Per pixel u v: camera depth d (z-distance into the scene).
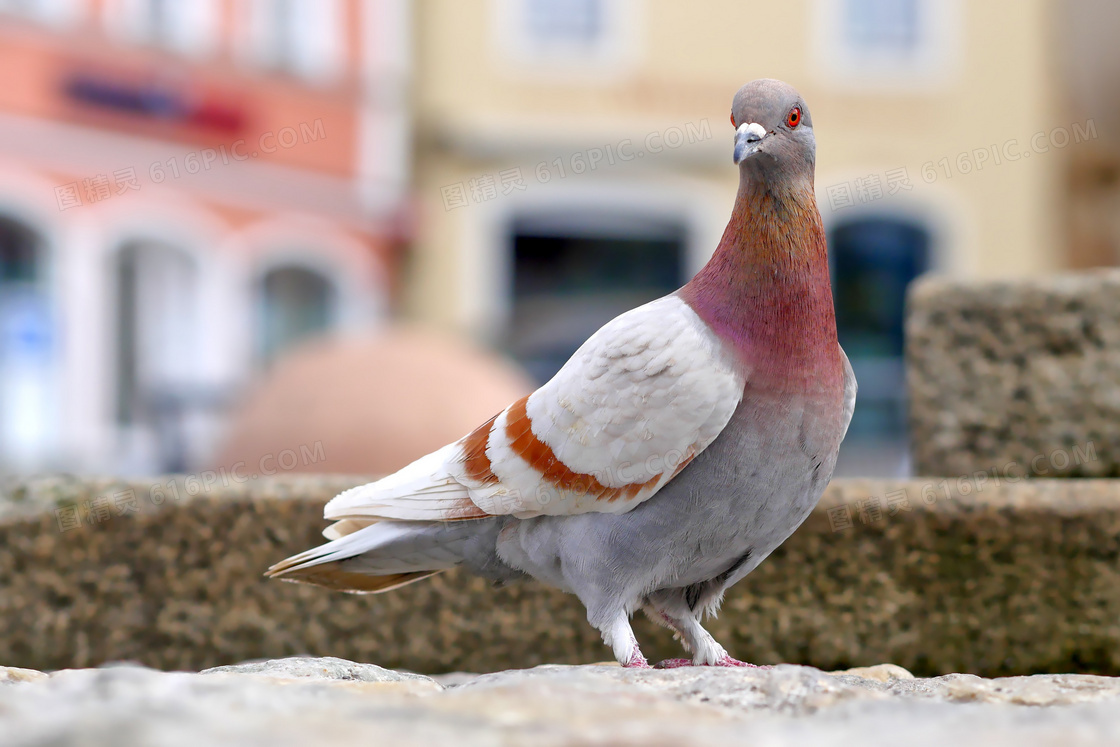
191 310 19.67
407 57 20.95
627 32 21.19
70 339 18.62
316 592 4.85
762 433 3.53
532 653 4.85
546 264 21.52
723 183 21.25
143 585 4.81
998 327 5.53
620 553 3.63
